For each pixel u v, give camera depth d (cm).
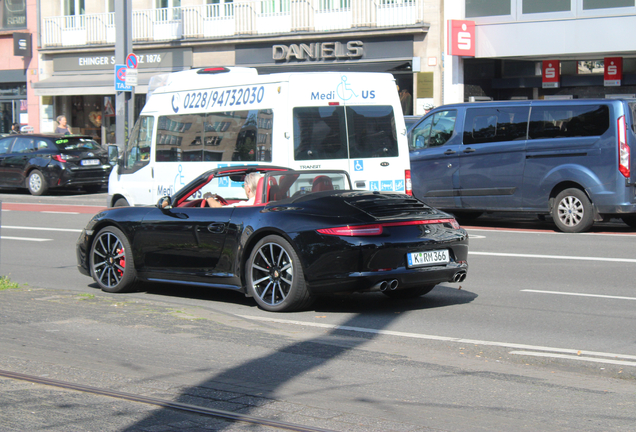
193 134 1321
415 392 506
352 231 714
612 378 545
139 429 429
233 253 789
